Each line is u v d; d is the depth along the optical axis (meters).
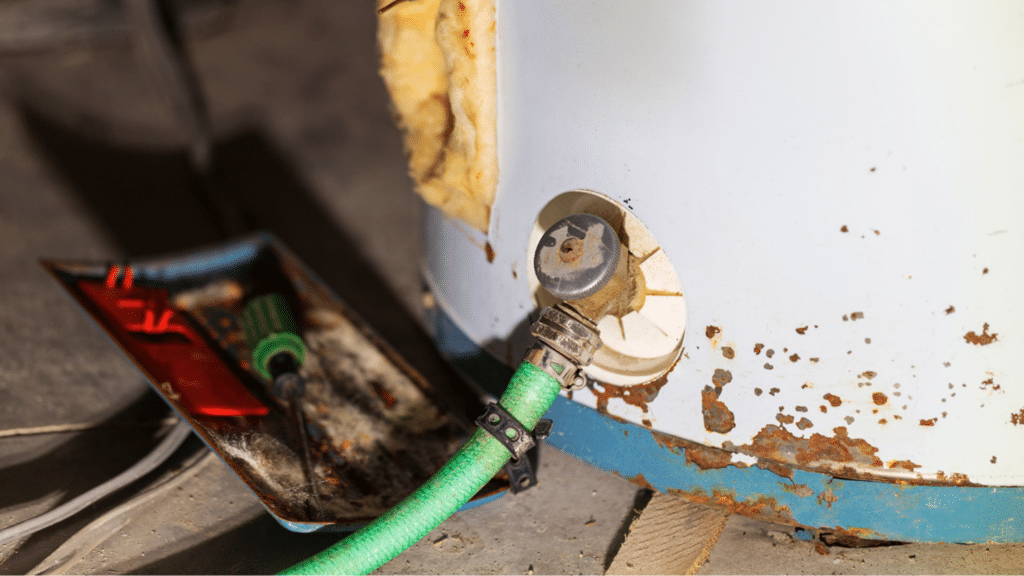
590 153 0.86
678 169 0.80
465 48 0.88
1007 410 0.80
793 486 0.88
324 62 2.54
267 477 0.94
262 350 1.08
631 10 0.77
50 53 2.48
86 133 2.08
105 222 1.70
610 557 0.94
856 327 0.79
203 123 1.85
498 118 0.93
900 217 0.74
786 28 0.71
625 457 0.98
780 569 0.91
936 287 0.76
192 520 0.97
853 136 0.73
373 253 1.66
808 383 0.82
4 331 1.32
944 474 0.83
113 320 1.14
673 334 0.91
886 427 0.82
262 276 1.32
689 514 0.98
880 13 0.69
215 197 1.77
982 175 0.72
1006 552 0.93
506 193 0.97
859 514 0.87
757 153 0.76
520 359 1.04
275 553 0.93
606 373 0.96
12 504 0.97
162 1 1.77
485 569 0.91
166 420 1.15
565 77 0.85
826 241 0.77
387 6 0.94
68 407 1.16
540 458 1.10
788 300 0.80
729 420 0.88
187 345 1.15
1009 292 0.76
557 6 0.83
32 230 1.65
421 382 1.15
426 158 1.04
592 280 0.81
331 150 2.07
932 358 0.78
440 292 1.19
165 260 1.28
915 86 0.70
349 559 0.82
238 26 2.75
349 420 1.08
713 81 0.76
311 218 1.76
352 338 1.22
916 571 0.91
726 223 0.80
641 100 0.80
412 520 0.84
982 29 0.69
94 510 0.96
